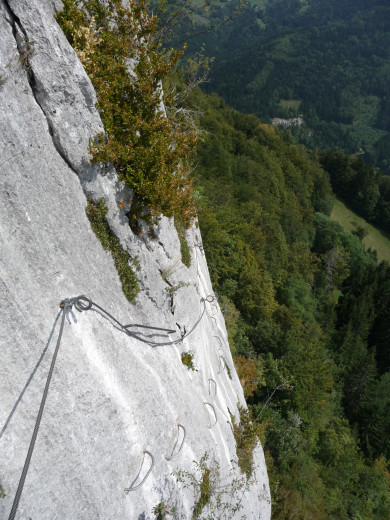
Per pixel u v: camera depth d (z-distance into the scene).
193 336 9.40
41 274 4.88
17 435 4.31
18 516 4.17
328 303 46.44
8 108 4.39
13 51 4.49
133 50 7.29
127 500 5.74
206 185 37.38
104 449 5.43
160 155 6.45
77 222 5.62
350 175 82.62
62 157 5.41
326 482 23.12
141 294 7.18
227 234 31.16
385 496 24.95
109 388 5.66
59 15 5.78
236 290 28.83
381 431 30.91
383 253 76.62
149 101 6.54
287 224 51.50
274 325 28.67
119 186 6.39
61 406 4.87
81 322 5.45
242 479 9.41
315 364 26.89
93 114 5.77
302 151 83.56
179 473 6.97
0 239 4.34
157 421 6.68
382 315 45.47
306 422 24.66
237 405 12.52
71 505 4.82
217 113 63.78
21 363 4.45
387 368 42.88
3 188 4.37
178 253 8.68
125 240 6.62
